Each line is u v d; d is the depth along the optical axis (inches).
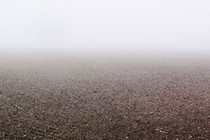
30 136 502.9
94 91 891.4
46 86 959.0
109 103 744.3
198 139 500.7
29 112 648.4
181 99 796.0
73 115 632.4
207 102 763.4
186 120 608.1
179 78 1159.0
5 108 674.8
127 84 1018.7
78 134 517.0
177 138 504.1
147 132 532.7
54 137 500.7
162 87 964.0
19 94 825.5
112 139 495.8
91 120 599.2
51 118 607.5
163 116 635.5
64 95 827.4
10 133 515.2
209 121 601.9
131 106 717.9
